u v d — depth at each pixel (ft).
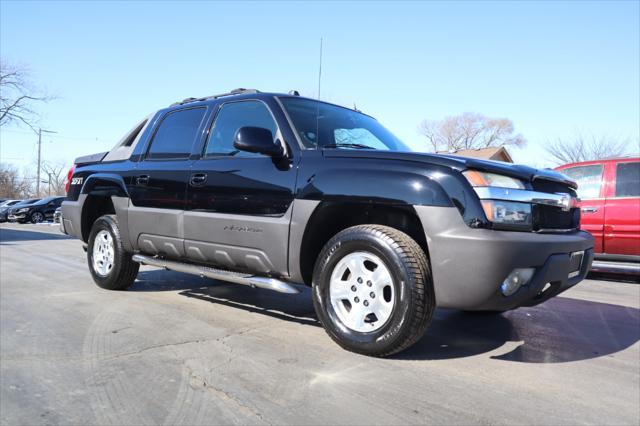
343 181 10.39
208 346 10.64
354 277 10.30
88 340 11.05
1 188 209.46
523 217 9.54
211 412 7.47
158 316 13.26
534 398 8.27
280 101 12.49
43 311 13.83
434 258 9.30
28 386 8.45
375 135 14.02
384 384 8.68
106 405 7.71
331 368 9.39
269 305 14.87
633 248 22.65
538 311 15.28
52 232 53.67
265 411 7.52
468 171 9.43
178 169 13.96
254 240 11.73
